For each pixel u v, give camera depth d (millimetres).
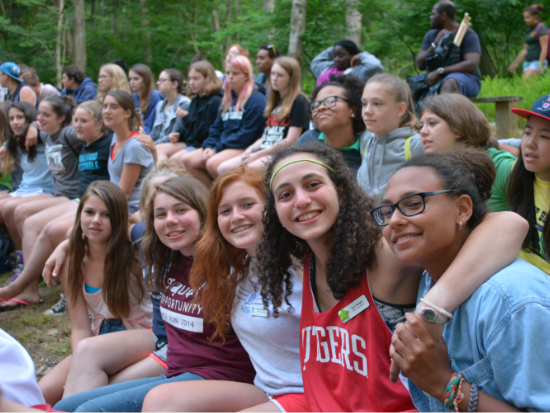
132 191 4293
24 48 14594
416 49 10898
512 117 5113
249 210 2000
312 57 8922
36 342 3545
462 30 4969
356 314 1604
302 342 1769
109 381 2502
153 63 14977
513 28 10359
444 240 1344
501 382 1221
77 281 3002
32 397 1216
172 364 2299
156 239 2518
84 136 4547
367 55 5137
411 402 1548
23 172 5613
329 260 1643
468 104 2598
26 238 4492
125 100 4262
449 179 1351
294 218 1670
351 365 1598
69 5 16047
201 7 15219
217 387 1967
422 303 1286
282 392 1912
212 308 2102
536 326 1172
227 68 4887
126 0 15586
